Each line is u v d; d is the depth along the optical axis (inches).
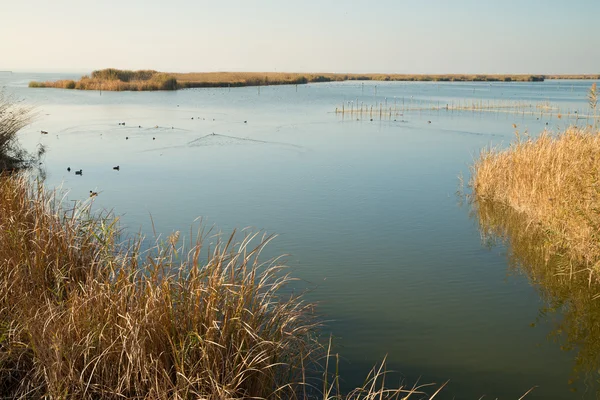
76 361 185.3
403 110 1680.6
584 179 399.2
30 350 199.3
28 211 305.6
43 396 177.3
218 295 206.5
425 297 320.8
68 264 258.5
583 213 369.1
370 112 1558.8
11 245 260.5
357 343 263.7
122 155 827.4
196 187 615.5
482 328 284.2
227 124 1253.1
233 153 859.4
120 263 266.5
